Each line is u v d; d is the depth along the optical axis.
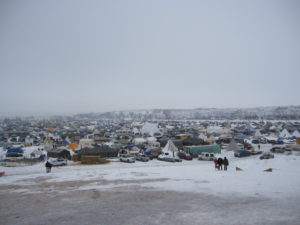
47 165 25.78
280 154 43.34
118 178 20.16
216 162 24.53
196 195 13.48
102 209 11.44
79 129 135.75
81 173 23.62
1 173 24.22
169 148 44.00
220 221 9.51
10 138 83.19
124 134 95.12
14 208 12.06
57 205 12.34
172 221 9.66
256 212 10.35
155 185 16.62
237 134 87.81
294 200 11.88
